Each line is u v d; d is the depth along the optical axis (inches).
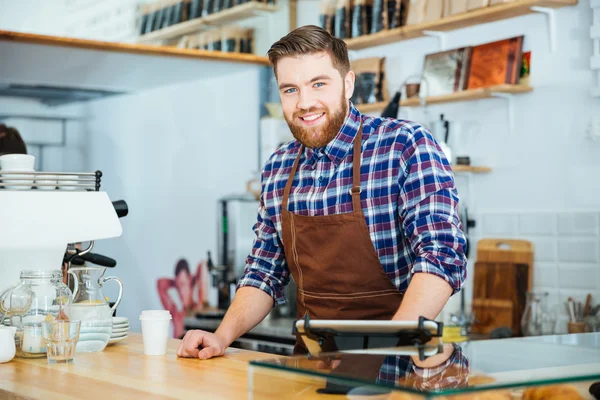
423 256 67.2
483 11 150.3
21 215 78.4
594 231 141.2
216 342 73.7
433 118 169.8
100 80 207.8
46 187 80.4
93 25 168.7
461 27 161.5
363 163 75.3
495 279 153.5
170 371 65.8
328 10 186.1
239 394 55.4
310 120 73.4
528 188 151.6
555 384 42.7
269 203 82.3
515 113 153.8
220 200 190.4
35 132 218.7
